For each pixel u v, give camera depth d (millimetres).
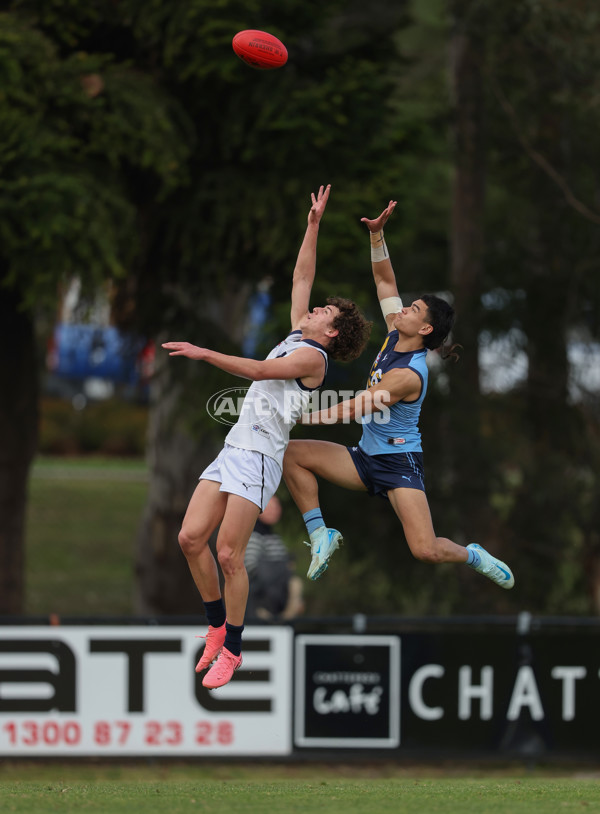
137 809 15633
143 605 55000
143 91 38812
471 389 52719
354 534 51750
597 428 54344
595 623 31250
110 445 106562
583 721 31094
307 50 45625
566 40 47438
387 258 19734
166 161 37781
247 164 42500
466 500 51938
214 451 55188
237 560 17156
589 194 52688
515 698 31141
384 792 18531
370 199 40812
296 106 39844
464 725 31047
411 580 52312
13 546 47406
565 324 53188
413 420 17969
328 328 17703
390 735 30953
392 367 17844
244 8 38438
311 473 18469
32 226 34250
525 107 51438
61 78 36906
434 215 67812
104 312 43344
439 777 31484
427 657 31172
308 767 32219
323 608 55375
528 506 53531
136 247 38406
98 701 30578
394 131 44625
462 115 54250
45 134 35844
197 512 17359
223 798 17328
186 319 43625
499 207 63250
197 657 30719
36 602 61312
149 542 54750
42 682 30562
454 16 51438
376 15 55844
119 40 42156
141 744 30609
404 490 17812
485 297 55469
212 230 40625
